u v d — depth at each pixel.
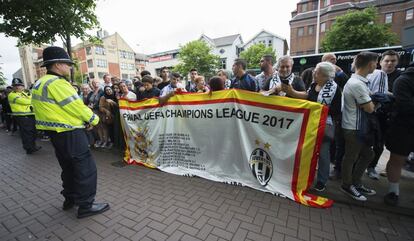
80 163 2.49
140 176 3.73
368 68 2.51
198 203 2.79
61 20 7.07
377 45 18.12
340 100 2.66
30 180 3.75
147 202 2.86
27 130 5.32
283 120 2.85
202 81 4.47
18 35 7.11
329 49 19.98
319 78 2.66
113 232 2.29
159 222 2.43
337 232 2.18
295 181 2.82
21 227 2.43
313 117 2.64
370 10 19.12
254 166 3.12
